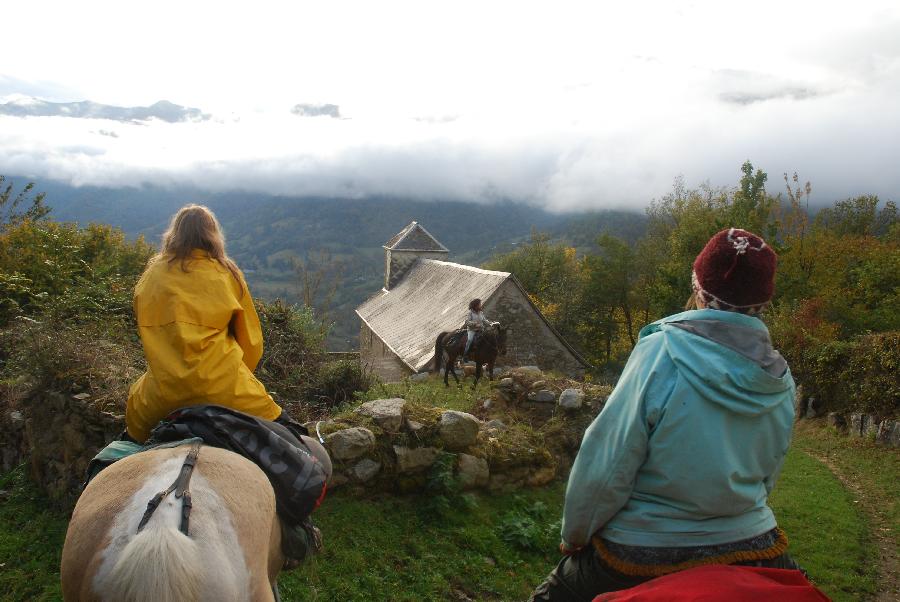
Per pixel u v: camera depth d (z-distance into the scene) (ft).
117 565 7.32
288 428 11.98
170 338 10.66
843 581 26.61
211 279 11.16
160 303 10.88
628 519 8.28
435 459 24.52
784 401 8.37
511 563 21.84
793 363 73.87
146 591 7.06
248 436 10.44
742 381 7.89
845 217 194.39
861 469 48.44
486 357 58.80
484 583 20.52
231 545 8.16
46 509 24.18
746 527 8.18
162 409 10.77
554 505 26.40
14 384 29.50
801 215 149.59
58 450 24.97
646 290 158.61
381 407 25.21
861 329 102.12
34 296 47.21
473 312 59.00
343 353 67.97
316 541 11.51
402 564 20.77
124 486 8.55
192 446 9.58
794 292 134.31
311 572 19.25
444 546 22.00
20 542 21.54
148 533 7.46
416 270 126.52
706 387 7.91
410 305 110.93
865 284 128.26
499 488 26.32
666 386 8.07
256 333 12.12
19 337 33.42
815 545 30.17
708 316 8.45
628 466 8.12
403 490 24.22
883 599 25.48
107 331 32.17
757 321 8.47
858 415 58.08
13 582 19.34
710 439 7.85
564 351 85.97
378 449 24.00
